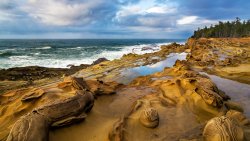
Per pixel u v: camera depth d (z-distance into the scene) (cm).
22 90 655
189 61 1595
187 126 520
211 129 419
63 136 448
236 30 7369
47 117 442
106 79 1170
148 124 500
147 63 1741
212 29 7994
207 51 2252
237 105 647
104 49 5116
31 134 386
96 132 481
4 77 1625
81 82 700
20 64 2525
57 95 602
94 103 625
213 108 611
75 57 3228
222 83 936
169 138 464
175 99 682
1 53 3584
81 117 493
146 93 775
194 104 640
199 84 692
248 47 2716
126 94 766
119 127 476
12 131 388
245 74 1081
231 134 400
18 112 552
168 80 847
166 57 2150
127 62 1828
